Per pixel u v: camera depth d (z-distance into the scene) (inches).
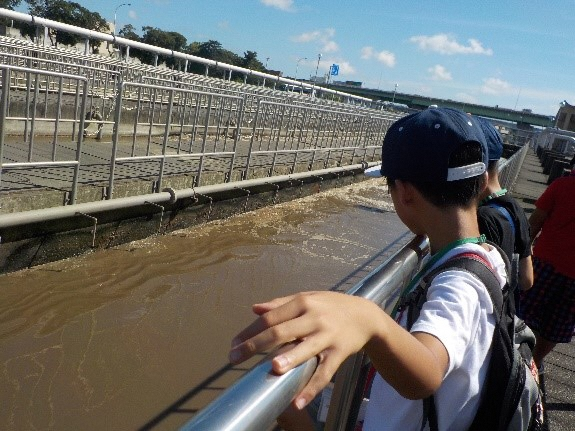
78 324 213.2
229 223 398.0
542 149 1002.1
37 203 248.1
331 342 28.9
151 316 229.6
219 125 395.9
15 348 189.8
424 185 47.9
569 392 132.1
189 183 354.6
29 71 219.8
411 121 48.9
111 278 261.6
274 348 27.3
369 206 565.0
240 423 24.1
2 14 568.4
